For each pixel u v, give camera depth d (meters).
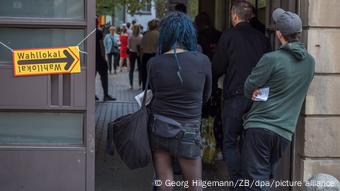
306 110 5.87
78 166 5.45
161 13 30.83
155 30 12.30
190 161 4.51
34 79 5.30
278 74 5.08
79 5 5.34
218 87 7.20
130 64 16.78
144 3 26.59
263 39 6.14
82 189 5.47
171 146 4.47
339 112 5.89
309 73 5.17
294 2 6.02
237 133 6.06
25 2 5.31
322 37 5.80
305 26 5.86
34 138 5.42
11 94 5.29
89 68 5.34
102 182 6.79
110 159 7.88
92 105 5.37
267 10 6.95
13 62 5.27
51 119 5.41
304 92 5.22
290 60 5.09
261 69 5.11
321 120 5.89
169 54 4.52
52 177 5.44
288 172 6.22
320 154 5.93
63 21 5.29
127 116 4.58
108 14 23.12
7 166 5.40
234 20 6.19
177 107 4.47
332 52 5.82
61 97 5.34
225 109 6.12
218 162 7.70
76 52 5.30
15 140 5.41
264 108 5.14
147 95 4.64
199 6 13.47
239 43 6.00
